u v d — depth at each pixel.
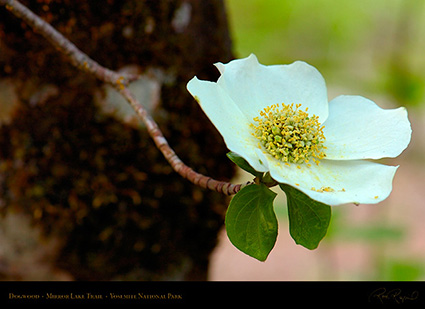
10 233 0.77
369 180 0.68
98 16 0.75
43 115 0.76
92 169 0.77
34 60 0.75
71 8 0.75
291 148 0.69
